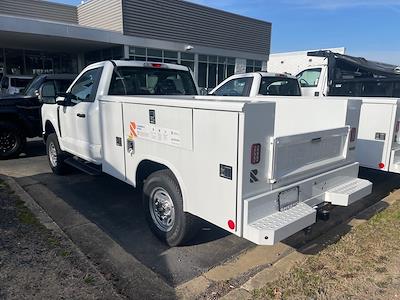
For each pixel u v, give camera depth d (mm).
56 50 22766
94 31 17953
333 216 4453
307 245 3613
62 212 4570
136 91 4895
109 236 3859
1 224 3928
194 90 5781
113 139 4133
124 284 2902
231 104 2492
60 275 2916
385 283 2828
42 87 8250
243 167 2520
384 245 3461
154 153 3410
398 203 4734
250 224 2604
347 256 3270
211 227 3471
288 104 4500
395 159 4918
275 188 2807
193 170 2941
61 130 5750
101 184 5832
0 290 2686
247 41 27141
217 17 24344
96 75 4777
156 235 3707
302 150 3043
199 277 3041
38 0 23062
